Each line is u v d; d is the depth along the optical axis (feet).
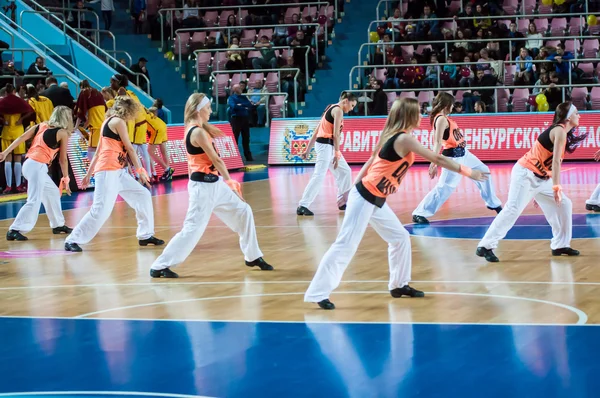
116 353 22.31
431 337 22.93
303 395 18.72
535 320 24.40
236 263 34.60
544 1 90.84
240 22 94.63
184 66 92.53
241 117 81.35
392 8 94.89
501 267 32.32
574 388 18.58
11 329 25.04
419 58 86.74
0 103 59.98
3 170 62.85
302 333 23.75
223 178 32.01
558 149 32.68
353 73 90.48
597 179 62.34
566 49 87.45
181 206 53.36
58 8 89.35
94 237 42.29
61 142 41.86
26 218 41.93
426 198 43.91
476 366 20.33
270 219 46.98
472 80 82.58
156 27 95.81
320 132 48.03
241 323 25.04
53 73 80.79
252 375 20.20
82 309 27.35
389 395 18.54
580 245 36.50
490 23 88.94
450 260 33.91
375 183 26.25
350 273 31.91
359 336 23.27
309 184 48.03
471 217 45.68
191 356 21.85
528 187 33.45
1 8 87.45
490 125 78.95
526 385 18.89
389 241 27.48
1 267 35.04
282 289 29.58
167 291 29.73
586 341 22.11
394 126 25.95
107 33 95.66
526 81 82.07
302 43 89.66
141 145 66.18
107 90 62.34
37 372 20.88
